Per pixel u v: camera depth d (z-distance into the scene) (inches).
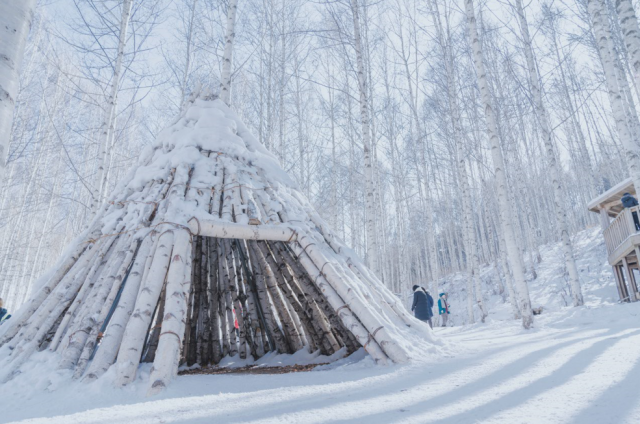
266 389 113.7
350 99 852.0
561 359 118.2
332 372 142.3
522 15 545.6
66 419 86.9
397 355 146.9
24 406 112.8
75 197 1010.1
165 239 154.2
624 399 70.7
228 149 213.2
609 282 635.5
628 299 495.8
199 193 181.6
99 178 367.6
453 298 917.8
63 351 141.2
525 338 211.3
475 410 74.2
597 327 236.7
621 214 469.7
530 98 721.6
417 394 92.7
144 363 137.0
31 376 132.0
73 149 929.5
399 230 811.4
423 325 181.3
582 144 863.7
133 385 120.4
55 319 159.6
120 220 189.6
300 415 79.6
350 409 82.3
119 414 89.2
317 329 224.7
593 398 73.8
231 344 251.3
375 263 370.3
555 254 911.0
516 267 315.3
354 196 965.2
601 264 722.8
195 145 207.9
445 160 971.9
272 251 244.1
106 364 129.1
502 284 778.2
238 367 221.0
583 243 888.9
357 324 159.3
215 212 177.5
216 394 110.2
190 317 237.3
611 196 541.6
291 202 213.3
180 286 143.9
